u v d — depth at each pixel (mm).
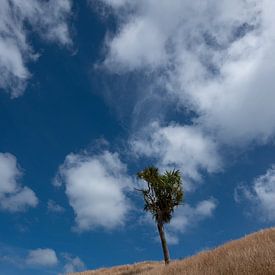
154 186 38469
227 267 14586
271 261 13461
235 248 20234
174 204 38438
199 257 21406
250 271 13445
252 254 14984
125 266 46312
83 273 44562
